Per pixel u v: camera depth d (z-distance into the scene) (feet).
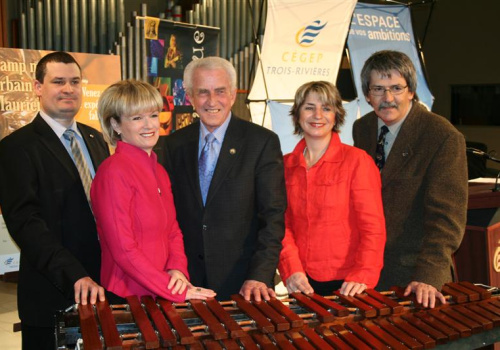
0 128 11.99
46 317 7.40
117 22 15.19
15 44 14.75
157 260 6.64
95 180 6.50
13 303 15.25
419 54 17.43
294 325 5.51
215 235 7.28
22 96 12.24
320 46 14.88
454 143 7.36
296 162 7.94
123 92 6.48
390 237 7.78
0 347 12.35
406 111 7.91
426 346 5.34
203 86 7.13
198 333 5.40
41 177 7.29
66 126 7.97
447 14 33.22
